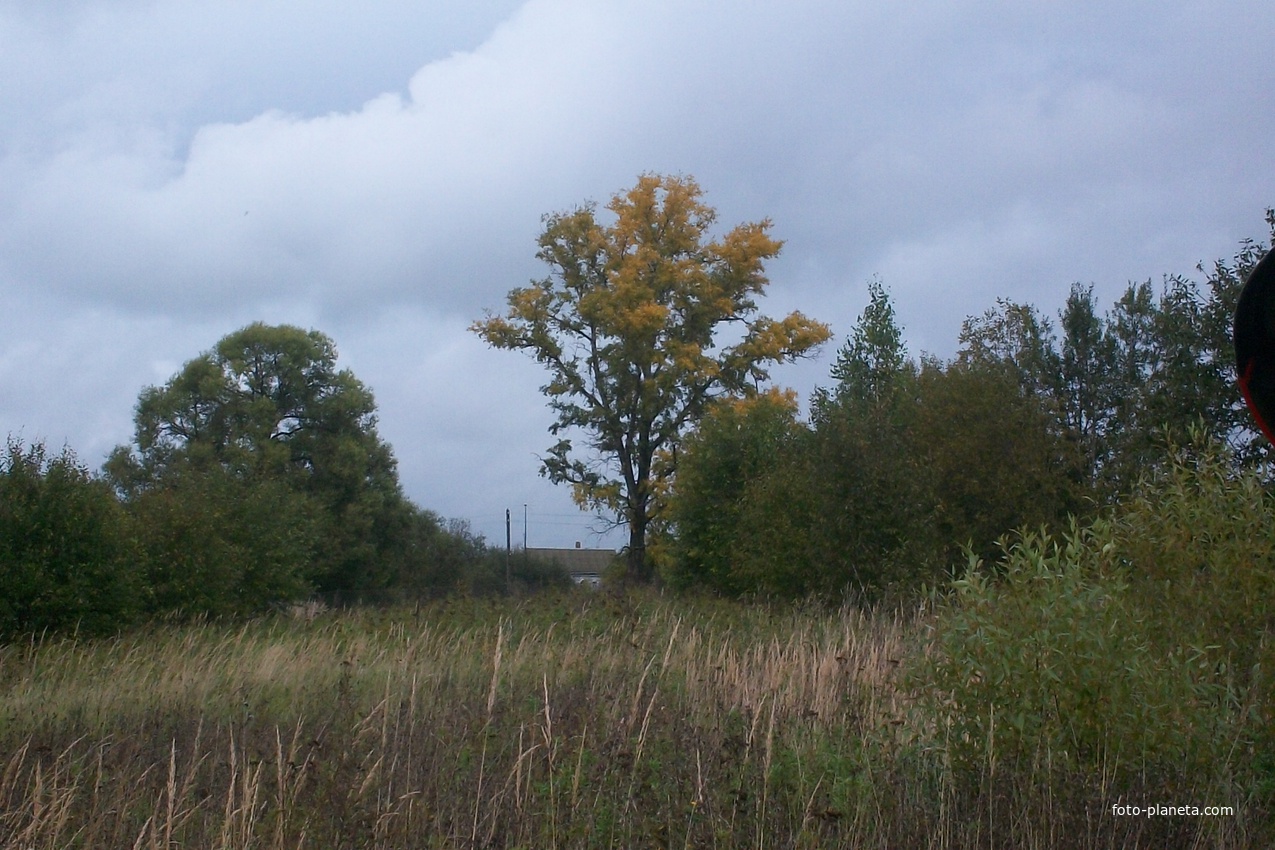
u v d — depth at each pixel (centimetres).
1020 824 612
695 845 627
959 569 1820
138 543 2125
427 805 665
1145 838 598
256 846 630
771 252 3988
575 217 4009
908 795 673
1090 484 2031
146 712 1026
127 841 646
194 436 4847
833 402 2206
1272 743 680
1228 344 1625
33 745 868
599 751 741
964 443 1955
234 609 2298
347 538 4666
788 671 973
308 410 4941
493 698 886
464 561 5209
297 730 776
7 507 1806
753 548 2114
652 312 3712
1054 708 677
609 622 1565
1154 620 755
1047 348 2461
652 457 3959
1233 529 775
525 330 3984
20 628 1766
